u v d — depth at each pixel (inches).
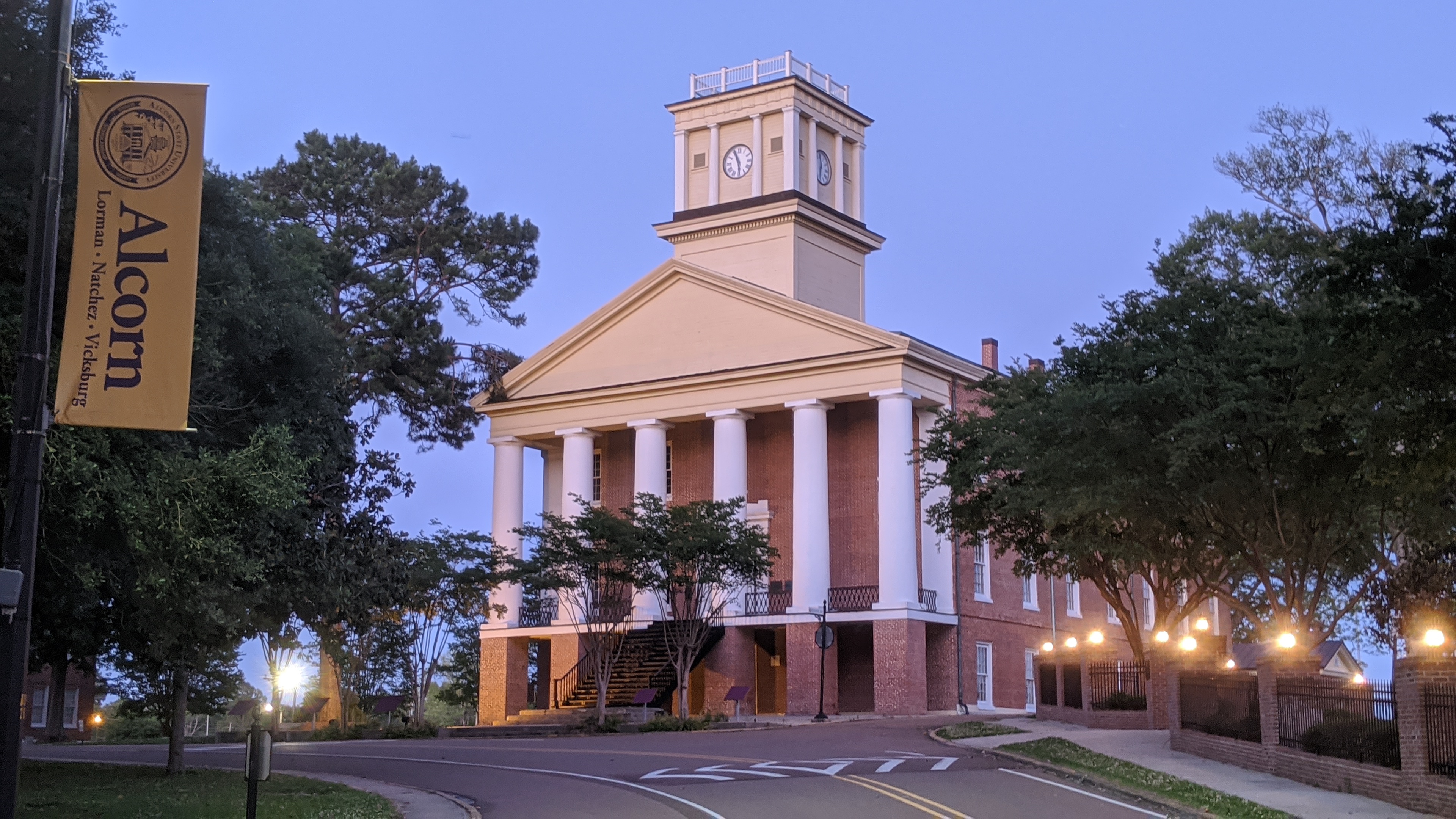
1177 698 1189.1
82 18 863.7
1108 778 964.0
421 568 1908.2
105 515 830.5
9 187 800.9
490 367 2325.3
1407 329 796.0
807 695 2005.4
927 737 1418.6
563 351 2333.9
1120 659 1995.6
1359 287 820.0
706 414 2182.6
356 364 2018.9
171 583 805.9
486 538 2047.2
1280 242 1333.7
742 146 2450.8
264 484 840.9
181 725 1144.2
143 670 1385.3
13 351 759.1
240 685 2578.7
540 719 2054.6
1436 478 872.3
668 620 2108.8
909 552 1994.3
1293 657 1018.7
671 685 2053.4
